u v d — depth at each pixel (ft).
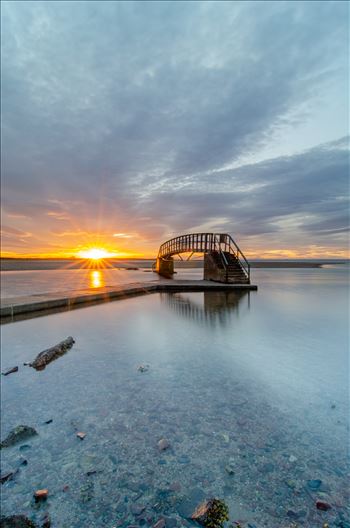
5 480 7.55
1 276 111.04
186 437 9.18
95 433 9.48
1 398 11.90
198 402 11.34
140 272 155.84
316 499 6.73
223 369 14.66
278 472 7.60
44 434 9.45
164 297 44.11
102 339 20.45
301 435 9.14
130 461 8.18
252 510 6.49
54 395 12.12
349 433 9.19
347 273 142.61
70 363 15.75
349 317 28.35
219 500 6.73
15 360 16.33
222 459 8.15
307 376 13.70
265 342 19.48
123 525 6.28
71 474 7.74
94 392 12.32
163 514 6.52
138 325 24.84
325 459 8.04
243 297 44.37
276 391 12.17
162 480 7.48
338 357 16.31
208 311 31.68
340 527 6.01
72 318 27.94
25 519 6.18
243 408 10.82
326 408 10.73
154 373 14.25
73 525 6.31
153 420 10.16
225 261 57.77
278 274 130.52
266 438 9.02
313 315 29.25
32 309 29.25
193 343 19.30
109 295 39.78
